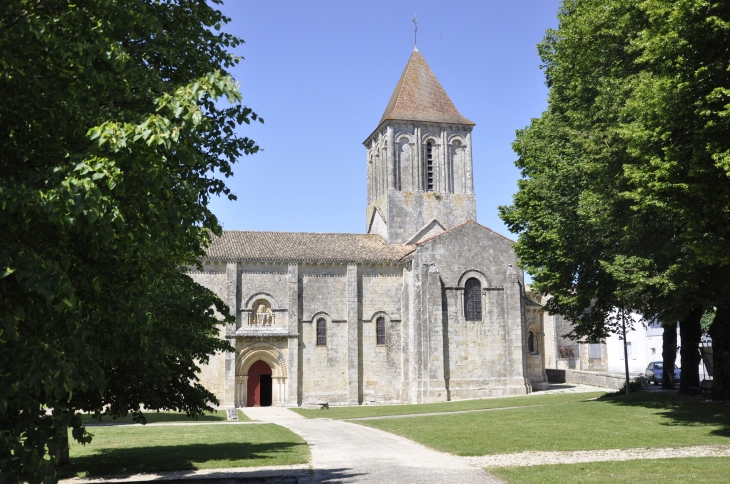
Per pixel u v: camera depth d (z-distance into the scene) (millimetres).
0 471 8328
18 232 9648
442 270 52031
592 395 45594
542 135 35062
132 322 11273
